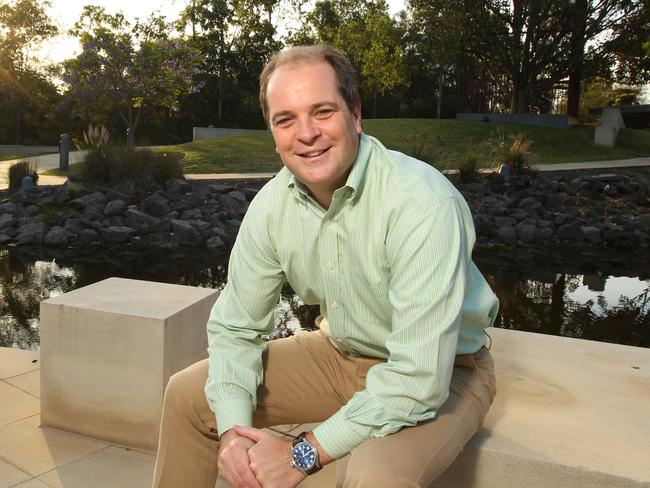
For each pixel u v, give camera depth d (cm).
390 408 135
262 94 158
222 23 3459
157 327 241
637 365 216
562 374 207
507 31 2181
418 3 2241
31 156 1931
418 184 144
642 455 155
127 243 969
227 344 167
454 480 163
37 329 513
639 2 2039
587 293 712
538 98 2783
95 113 2272
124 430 254
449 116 3947
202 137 2416
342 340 164
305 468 137
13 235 980
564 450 157
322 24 3744
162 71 2033
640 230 1066
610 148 1856
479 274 167
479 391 157
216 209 1088
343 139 147
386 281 150
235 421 151
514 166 1340
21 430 263
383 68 3192
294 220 157
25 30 3269
